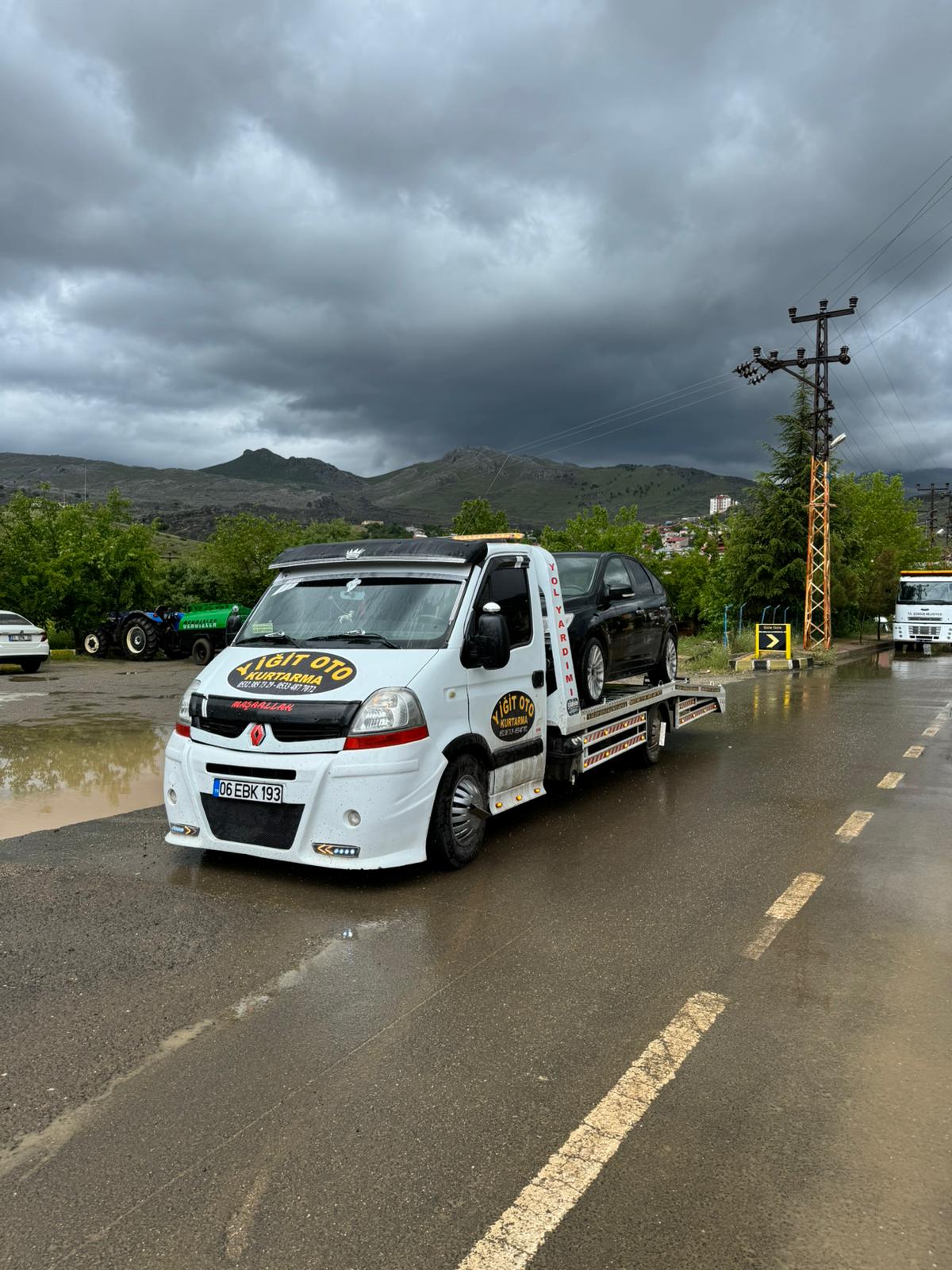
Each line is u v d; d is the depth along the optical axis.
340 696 5.26
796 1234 2.44
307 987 4.00
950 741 11.23
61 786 8.30
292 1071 3.29
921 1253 2.37
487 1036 3.57
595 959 4.35
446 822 5.59
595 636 8.23
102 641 24.22
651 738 9.45
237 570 32.03
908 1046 3.52
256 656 5.86
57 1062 3.34
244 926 4.72
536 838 6.60
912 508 55.16
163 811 7.28
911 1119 3.01
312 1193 2.61
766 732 12.13
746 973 4.20
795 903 5.17
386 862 5.16
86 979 4.06
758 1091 3.17
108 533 27.47
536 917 4.92
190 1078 3.24
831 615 36.91
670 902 5.17
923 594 32.44
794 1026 3.68
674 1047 3.49
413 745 5.29
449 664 5.68
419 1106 3.06
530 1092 3.15
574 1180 2.67
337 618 6.12
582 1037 3.57
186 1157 2.78
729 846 6.39
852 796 8.07
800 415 34.41
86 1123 2.96
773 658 24.95
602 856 6.11
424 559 6.21
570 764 7.13
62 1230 2.46
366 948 4.46
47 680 17.95
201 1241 2.41
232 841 5.42
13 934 4.59
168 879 5.48
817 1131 2.94
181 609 26.95
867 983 4.10
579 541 45.47
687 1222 2.49
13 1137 2.88
